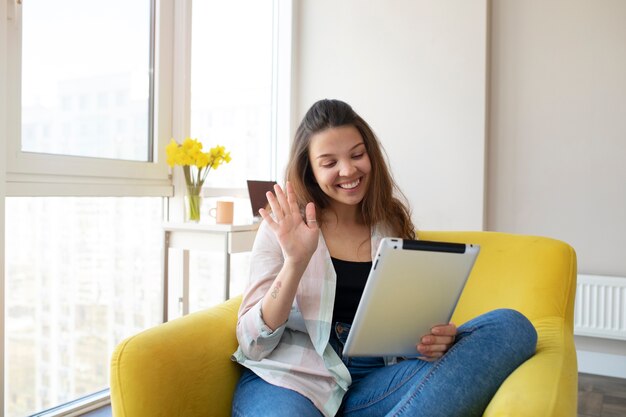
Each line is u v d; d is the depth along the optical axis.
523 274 1.44
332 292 1.28
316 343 1.23
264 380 1.17
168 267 2.55
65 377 2.24
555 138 3.13
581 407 2.51
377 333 1.09
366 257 1.37
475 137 3.13
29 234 2.08
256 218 2.58
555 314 1.36
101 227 2.37
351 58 3.43
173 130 2.68
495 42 3.24
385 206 1.43
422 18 3.25
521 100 3.19
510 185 3.22
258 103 3.41
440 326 1.12
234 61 3.17
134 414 1.03
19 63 1.96
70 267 2.24
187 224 2.35
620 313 2.90
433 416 0.97
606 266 3.03
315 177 1.39
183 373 1.10
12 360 2.04
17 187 1.96
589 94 3.06
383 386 1.17
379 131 3.36
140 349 1.05
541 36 3.15
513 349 1.05
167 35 2.63
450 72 3.19
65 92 2.17
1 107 1.79
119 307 2.47
